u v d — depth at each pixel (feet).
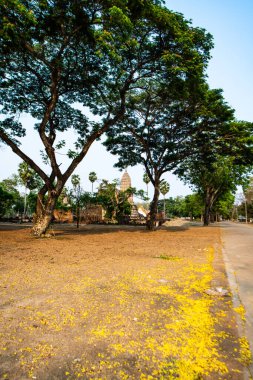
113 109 55.01
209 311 13.01
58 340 9.85
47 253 29.32
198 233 68.13
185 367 8.41
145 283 17.43
